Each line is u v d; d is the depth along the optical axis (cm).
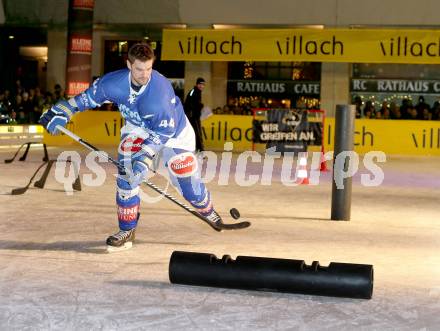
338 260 914
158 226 1128
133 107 906
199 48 3141
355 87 3531
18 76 3759
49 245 968
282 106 3522
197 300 718
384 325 655
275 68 3584
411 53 2978
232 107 3098
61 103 920
